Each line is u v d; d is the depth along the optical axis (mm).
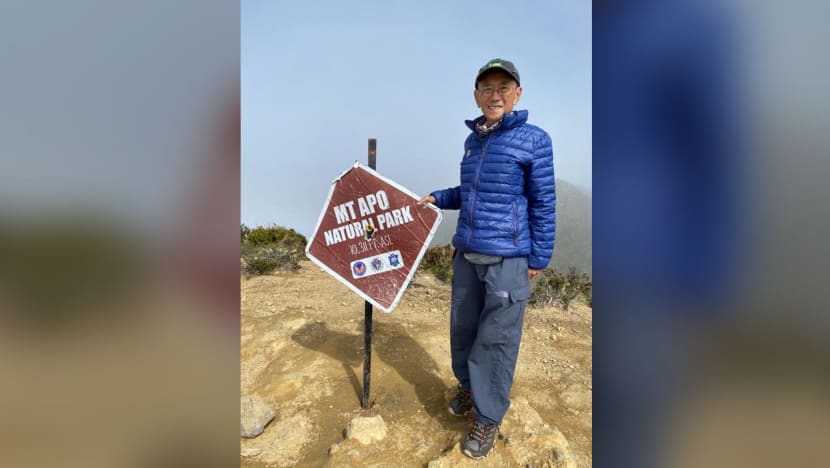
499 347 2414
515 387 3287
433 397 3133
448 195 2738
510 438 2596
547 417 2941
